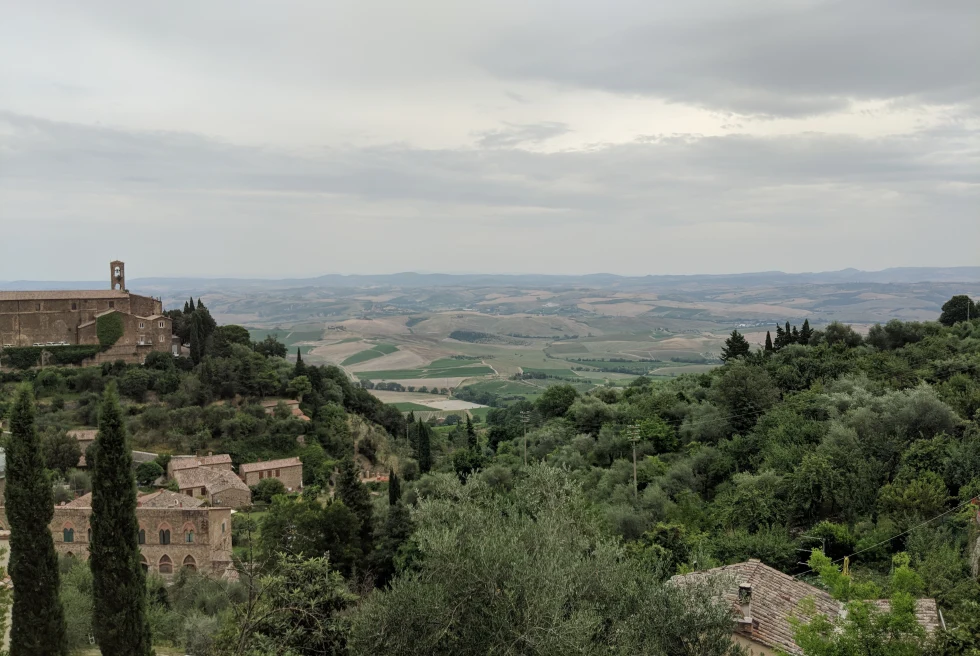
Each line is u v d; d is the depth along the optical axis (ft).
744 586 119.03
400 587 95.20
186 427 410.52
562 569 92.73
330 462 414.41
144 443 393.50
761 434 247.50
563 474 136.15
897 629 92.22
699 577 111.55
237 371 456.04
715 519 196.75
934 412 205.98
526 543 104.68
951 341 323.57
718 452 247.70
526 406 538.88
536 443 332.19
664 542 177.06
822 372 304.50
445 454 459.73
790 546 168.76
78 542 262.47
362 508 217.56
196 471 352.28
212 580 229.66
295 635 106.22
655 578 106.63
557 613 86.69
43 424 376.27
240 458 404.57
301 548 190.90
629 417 308.60
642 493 219.41
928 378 268.00
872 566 159.94
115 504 121.70
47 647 117.19
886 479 190.80
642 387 404.77
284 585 108.99
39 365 440.04
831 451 199.72
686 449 267.18
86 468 353.51
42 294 458.50
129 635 121.19
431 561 95.30
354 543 205.67
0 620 106.42
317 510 205.98
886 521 167.73
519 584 89.66
